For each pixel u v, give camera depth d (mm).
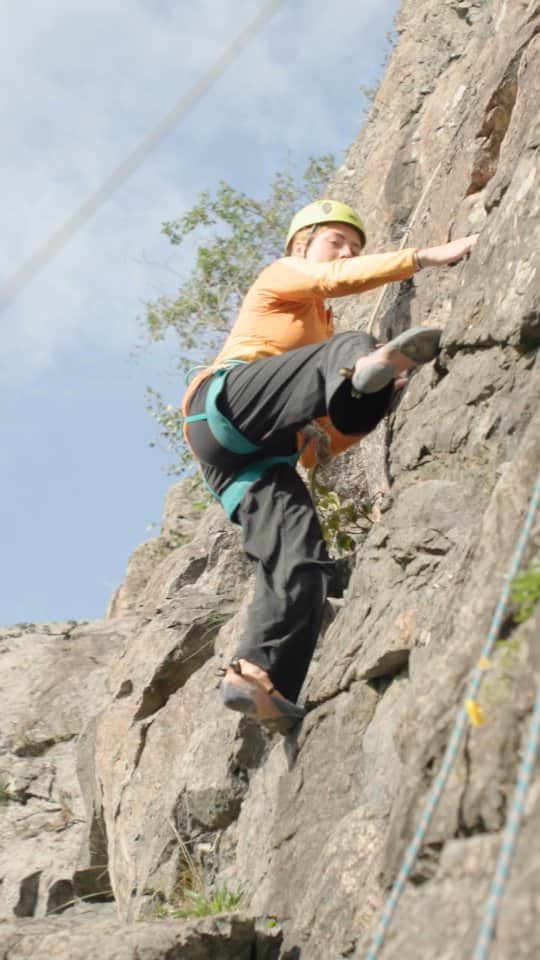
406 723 4645
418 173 9047
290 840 6141
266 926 5895
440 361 6621
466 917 3674
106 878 9961
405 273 6598
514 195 6488
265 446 6535
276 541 6430
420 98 9539
